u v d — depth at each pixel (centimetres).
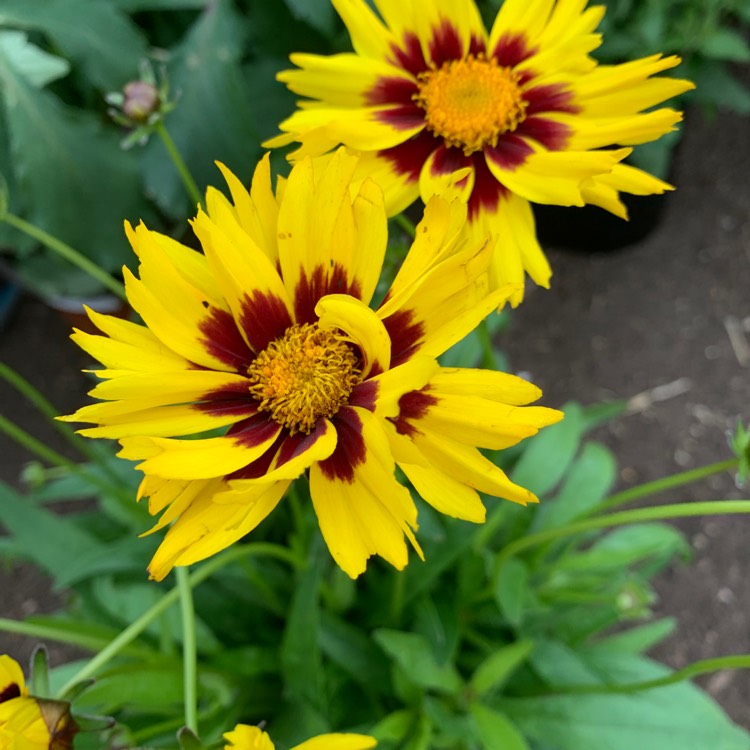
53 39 17
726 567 22
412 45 11
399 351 8
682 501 23
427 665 12
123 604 14
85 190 17
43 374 25
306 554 14
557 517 15
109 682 11
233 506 8
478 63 11
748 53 21
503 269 10
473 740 13
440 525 13
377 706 14
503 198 10
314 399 9
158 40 20
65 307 21
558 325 26
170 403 8
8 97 16
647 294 27
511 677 14
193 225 8
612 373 25
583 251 28
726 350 25
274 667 14
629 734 13
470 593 14
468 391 8
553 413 7
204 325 9
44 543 14
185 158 17
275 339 9
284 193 8
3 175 18
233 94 17
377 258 8
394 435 7
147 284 8
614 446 24
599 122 10
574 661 14
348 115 11
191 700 9
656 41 21
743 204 28
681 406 25
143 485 8
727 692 21
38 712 8
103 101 19
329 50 19
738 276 27
